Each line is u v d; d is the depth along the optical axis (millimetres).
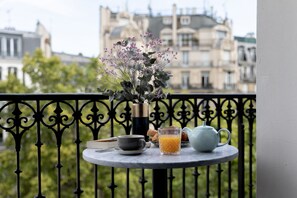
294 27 1886
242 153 2639
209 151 1728
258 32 2145
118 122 2328
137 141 1678
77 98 2213
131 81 1933
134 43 1912
